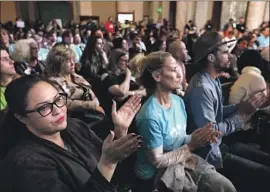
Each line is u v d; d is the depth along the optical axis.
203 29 9.86
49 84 0.97
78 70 3.23
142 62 1.45
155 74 1.37
